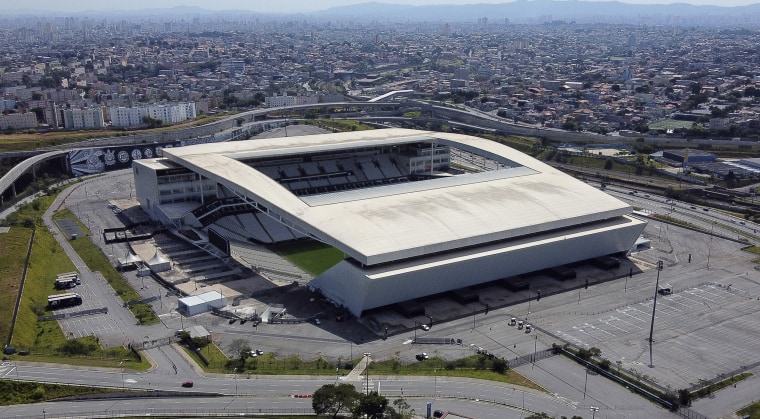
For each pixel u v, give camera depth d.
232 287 174.38
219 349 140.25
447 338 146.75
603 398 122.81
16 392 119.50
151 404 117.88
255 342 144.00
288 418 113.44
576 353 139.25
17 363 130.12
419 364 134.12
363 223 164.75
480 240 168.62
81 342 141.12
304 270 189.38
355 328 151.50
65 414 113.81
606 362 133.75
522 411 117.62
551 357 139.00
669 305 166.38
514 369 133.50
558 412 117.56
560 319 157.62
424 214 173.00
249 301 165.62
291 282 179.38
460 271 164.25
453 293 169.25
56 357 134.12
